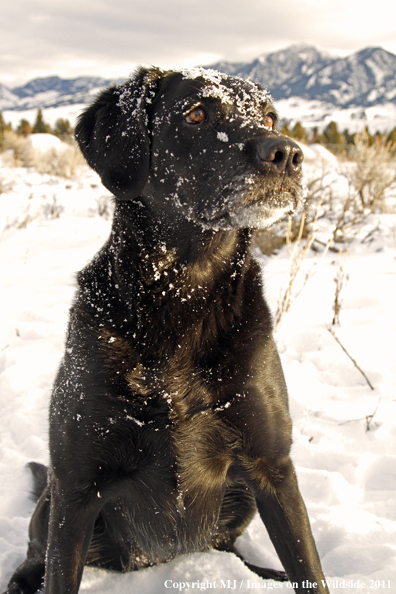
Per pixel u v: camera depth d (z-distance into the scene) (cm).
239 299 66
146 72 69
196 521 67
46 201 287
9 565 73
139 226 66
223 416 63
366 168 245
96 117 70
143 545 68
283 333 121
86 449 62
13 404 103
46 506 68
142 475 64
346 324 124
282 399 66
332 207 232
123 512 68
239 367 63
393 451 87
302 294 141
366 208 240
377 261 168
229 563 69
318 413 96
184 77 67
